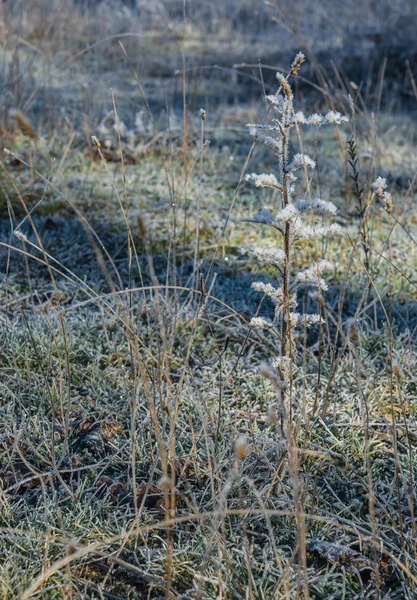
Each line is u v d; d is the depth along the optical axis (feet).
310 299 11.93
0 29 23.39
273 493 7.52
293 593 6.33
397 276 12.99
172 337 9.85
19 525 7.03
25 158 18.13
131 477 7.86
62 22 30.40
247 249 6.95
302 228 6.82
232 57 31.63
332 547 6.81
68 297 11.97
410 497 6.62
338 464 8.10
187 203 16.29
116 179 17.58
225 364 10.20
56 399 9.09
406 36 29.48
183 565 6.72
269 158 19.75
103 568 6.73
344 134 20.61
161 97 26.08
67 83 25.20
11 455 7.98
